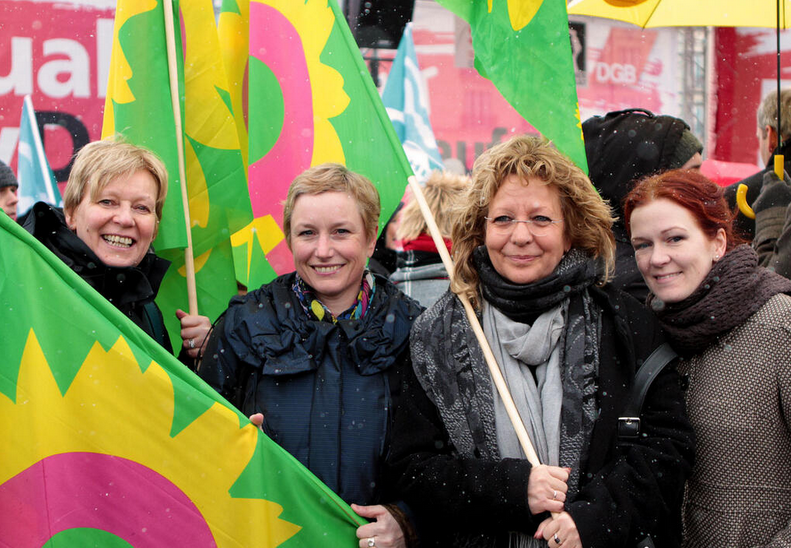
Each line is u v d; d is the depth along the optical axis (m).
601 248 2.40
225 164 3.16
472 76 8.66
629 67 8.98
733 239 2.39
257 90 3.11
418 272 3.72
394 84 4.94
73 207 2.64
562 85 2.47
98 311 2.24
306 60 3.05
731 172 6.12
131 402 2.24
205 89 3.15
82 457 2.20
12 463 2.14
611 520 2.09
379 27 8.30
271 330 2.46
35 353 2.18
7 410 2.15
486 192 2.34
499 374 2.28
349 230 2.47
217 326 2.54
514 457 2.26
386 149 2.87
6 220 2.20
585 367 2.26
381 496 2.42
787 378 2.16
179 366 2.27
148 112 2.97
